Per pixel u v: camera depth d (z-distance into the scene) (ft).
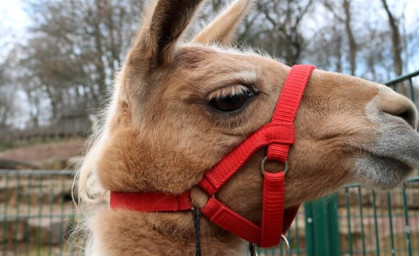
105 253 1.73
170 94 1.72
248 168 1.69
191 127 1.70
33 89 24.21
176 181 1.69
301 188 1.70
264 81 1.73
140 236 1.70
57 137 19.36
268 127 1.68
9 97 28.45
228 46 2.19
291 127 1.68
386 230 5.38
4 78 25.25
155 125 1.72
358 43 13.82
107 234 1.73
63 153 15.02
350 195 3.38
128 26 12.63
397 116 1.71
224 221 1.69
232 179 1.70
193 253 1.71
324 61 14.42
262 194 1.70
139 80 1.74
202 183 1.69
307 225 3.49
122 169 1.73
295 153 1.69
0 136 20.22
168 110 1.72
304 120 1.71
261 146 1.67
